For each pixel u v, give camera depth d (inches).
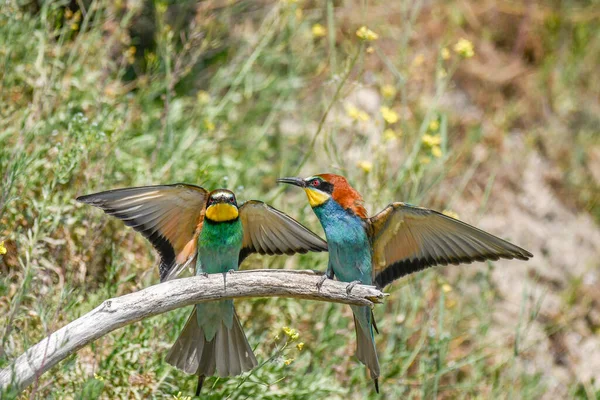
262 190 509.4
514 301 534.0
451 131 619.5
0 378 278.1
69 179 391.9
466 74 659.4
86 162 385.7
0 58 418.3
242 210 315.3
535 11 710.5
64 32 424.8
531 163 636.7
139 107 462.3
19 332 336.2
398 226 335.3
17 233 352.5
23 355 280.2
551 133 661.9
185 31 536.7
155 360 349.4
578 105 690.8
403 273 343.9
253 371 350.9
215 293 296.4
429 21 662.5
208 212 307.6
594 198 633.0
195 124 482.6
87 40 445.7
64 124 408.2
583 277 572.7
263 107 536.7
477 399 451.5
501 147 632.4
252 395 357.1
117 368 341.1
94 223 378.3
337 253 348.2
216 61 540.4
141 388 341.1
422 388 413.4
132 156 438.9
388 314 468.8
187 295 292.8
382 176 443.2
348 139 530.3
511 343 506.9
